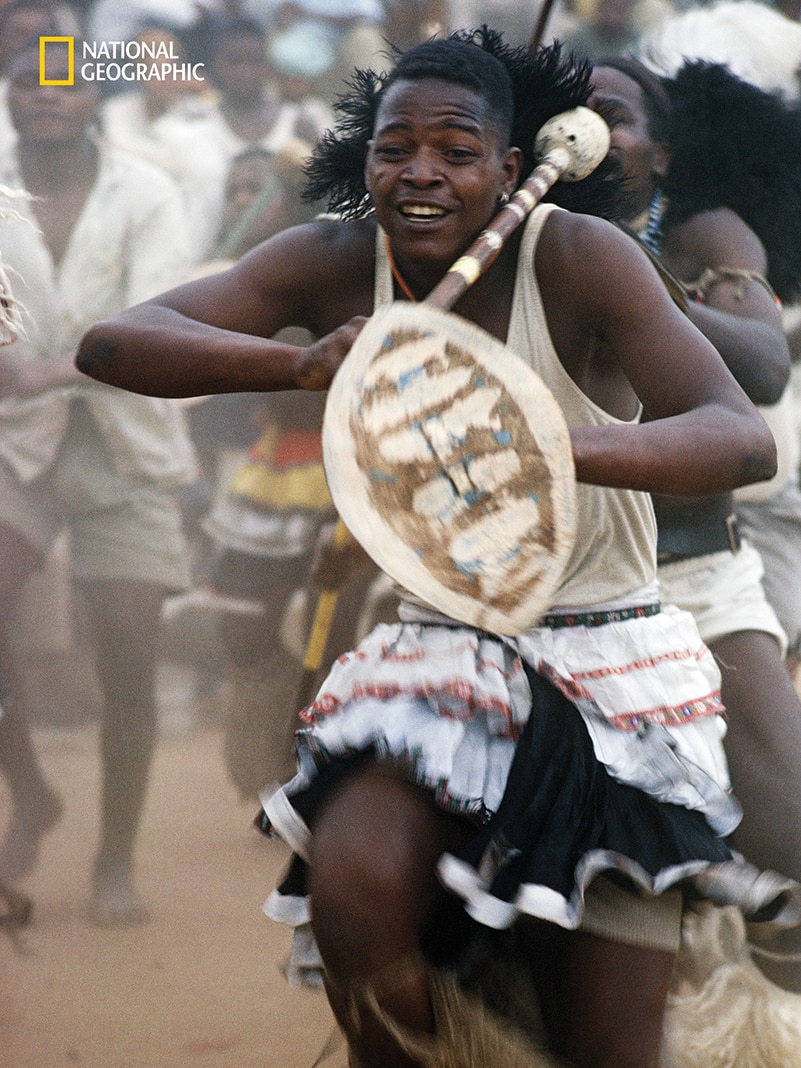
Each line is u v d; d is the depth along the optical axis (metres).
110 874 16.45
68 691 23.91
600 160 10.29
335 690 9.59
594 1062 9.18
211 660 24.78
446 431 8.36
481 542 8.51
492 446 8.32
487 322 9.52
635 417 9.89
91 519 17.61
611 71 13.93
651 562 9.84
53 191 18.53
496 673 9.16
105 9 24.75
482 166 9.23
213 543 22.81
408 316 8.26
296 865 9.66
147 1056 13.22
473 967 9.34
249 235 22.89
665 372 8.93
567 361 9.41
